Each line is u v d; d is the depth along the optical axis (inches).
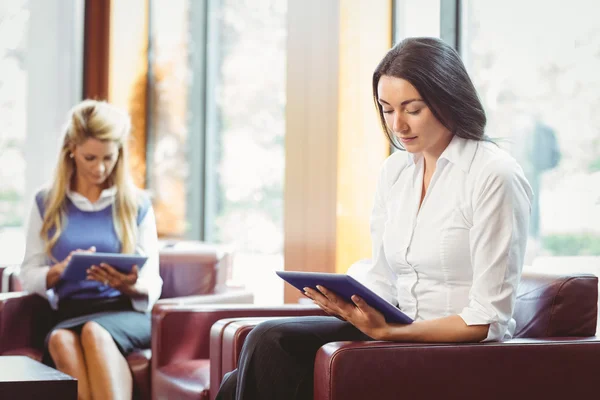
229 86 209.2
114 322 130.9
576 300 92.4
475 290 83.7
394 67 86.4
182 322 124.5
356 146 147.2
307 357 88.4
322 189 149.6
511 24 136.6
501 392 83.8
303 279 83.2
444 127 88.4
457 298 88.7
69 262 127.3
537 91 132.4
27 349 139.0
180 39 214.4
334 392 79.0
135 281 132.3
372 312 81.8
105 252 143.0
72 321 132.0
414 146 87.8
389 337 82.3
